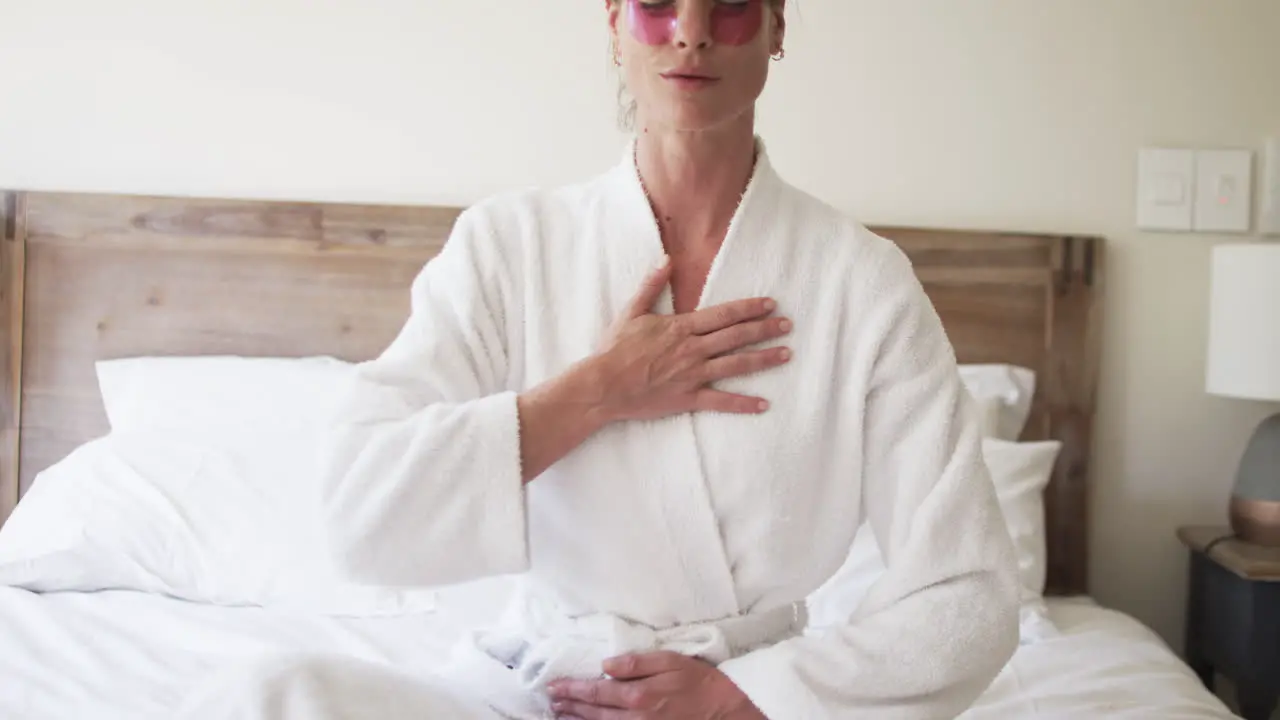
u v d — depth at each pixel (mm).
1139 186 2074
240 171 2057
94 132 2037
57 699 1238
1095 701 1370
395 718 800
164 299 2020
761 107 2070
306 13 2043
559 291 982
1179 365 2109
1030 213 2088
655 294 956
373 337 2043
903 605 915
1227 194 2072
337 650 1466
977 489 938
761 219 981
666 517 932
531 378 971
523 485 890
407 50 2055
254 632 1491
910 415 963
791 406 948
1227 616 1919
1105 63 2070
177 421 1864
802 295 972
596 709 903
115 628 1484
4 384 2000
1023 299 2053
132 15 2027
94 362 2018
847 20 2061
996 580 924
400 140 2066
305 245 2027
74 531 1621
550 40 2061
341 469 897
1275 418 1974
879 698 884
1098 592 2129
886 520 987
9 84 2021
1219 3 2066
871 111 2072
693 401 925
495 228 988
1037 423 2064
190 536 1640
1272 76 2074
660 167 974
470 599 1650
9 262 1993
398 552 882
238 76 2045
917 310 978
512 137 2070
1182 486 2119
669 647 939
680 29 876
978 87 2072
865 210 2084
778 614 996
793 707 864
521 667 950
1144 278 2100
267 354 2037
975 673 903
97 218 2002
